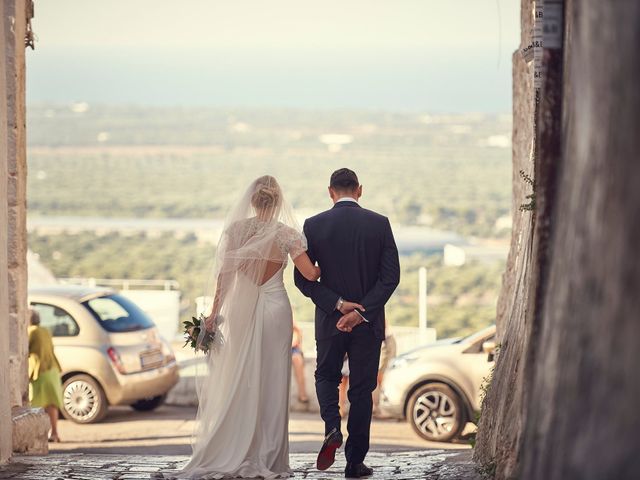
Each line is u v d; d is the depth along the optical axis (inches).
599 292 129.9
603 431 123.1
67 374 743.1
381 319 333.7
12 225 482.0
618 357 121.0
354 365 331.0
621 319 121.3
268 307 343.3
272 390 343.0
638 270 117.3
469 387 648.4
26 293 504.7
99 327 750.5
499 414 301.4
